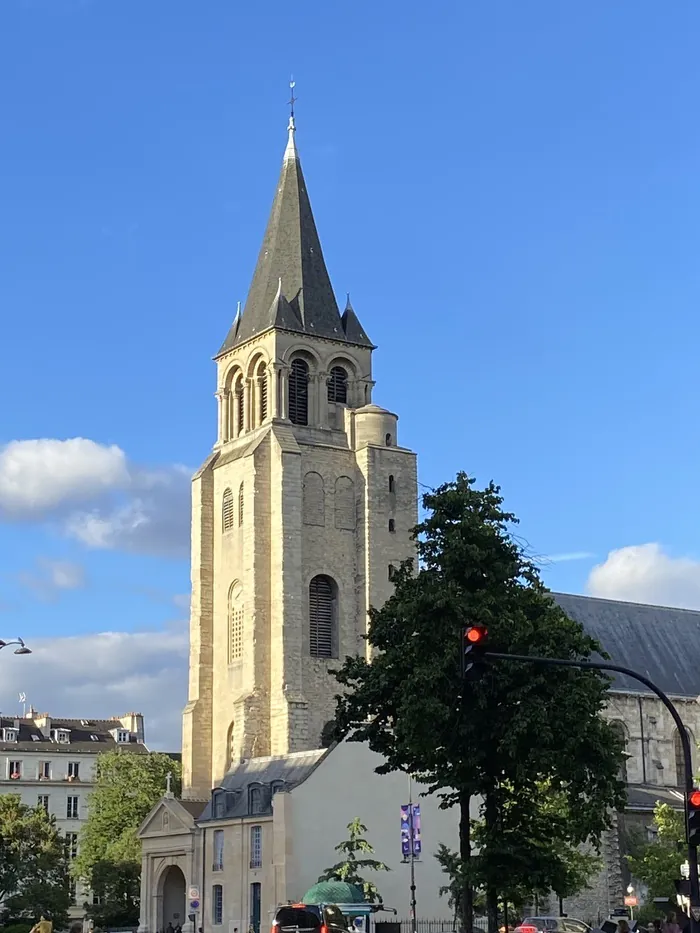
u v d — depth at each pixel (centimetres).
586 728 5956
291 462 11525
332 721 11250
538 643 6084
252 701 11025
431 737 6059
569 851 8612
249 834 9281
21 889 11862
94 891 12319
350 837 8900
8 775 16188
